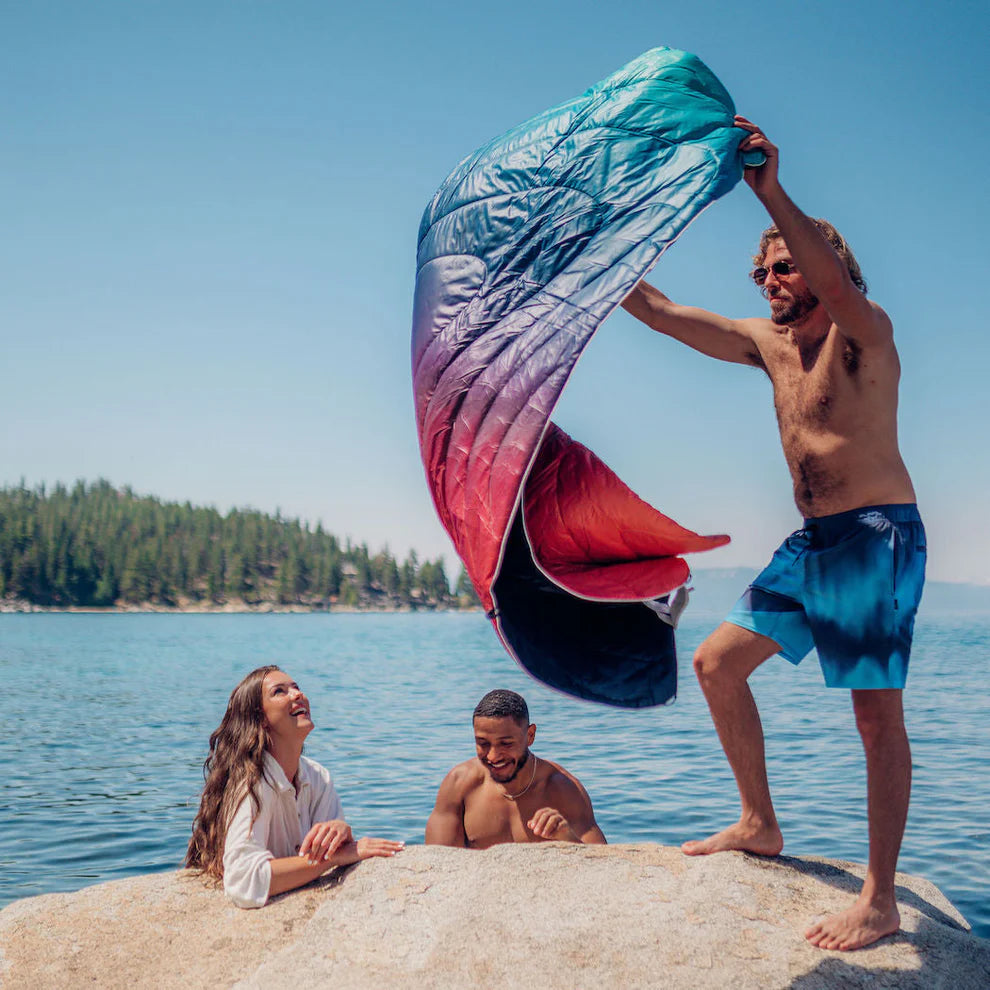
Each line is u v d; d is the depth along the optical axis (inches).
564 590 154.3
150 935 139.9
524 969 121.6
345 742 561.0
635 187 128.3
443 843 196.7
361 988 122.5
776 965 119.9
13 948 138.2
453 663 1552.7
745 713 137.5
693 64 131.6
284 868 144.6
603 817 339.6
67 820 367.2
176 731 669.9
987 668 1128.8
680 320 146.9
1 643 2507.4
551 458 153.9
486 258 136.7
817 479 128.5
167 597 7819.9
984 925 227.6
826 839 304.5
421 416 139.1
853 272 132.6
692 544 152.6
